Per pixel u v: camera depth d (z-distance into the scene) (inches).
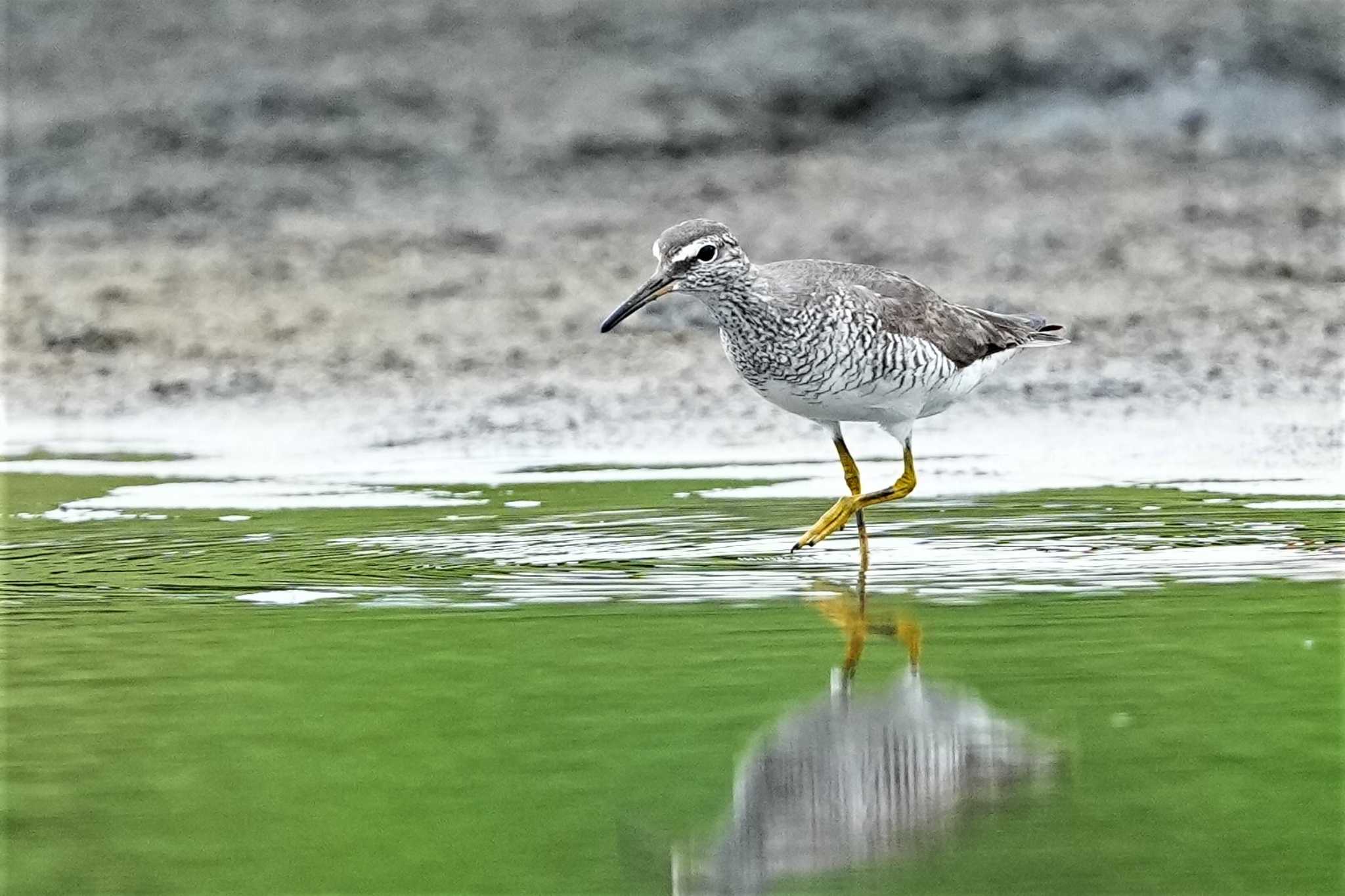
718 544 510.6
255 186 1084.5
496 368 753.6
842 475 598.9
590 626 426.0
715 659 400.2
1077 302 820.6
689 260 490.9
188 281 903.7
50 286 900.6
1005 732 351.9
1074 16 1245.1
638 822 312.5
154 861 298.7
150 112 1181.7
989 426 657.0
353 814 315.6
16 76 1245.7
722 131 1160.2
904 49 1209.4
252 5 1354.6
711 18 1282.0
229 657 403.5
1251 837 303.7
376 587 463.8
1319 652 396.5
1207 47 1189.1
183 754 343.3
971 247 924.6
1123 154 1111.0
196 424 694.5
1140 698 369.1
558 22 1302.9
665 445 646.5
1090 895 283.4
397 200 1064.2
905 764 338.3
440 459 636.7
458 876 293.3
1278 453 605.0
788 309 491.8
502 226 996.6
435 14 1332.4
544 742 349.7
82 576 478.6
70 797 324.5
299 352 784.3
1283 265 871.1
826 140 1164.5
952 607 438.3
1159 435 634.8
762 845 304.0
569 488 586.6
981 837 307.1
